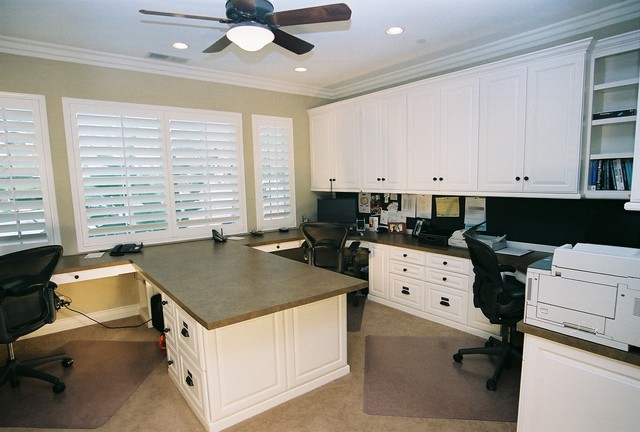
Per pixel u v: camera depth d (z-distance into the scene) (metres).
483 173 3.19
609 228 2.38
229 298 2.03
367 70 4.07
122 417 2.23
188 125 3.96
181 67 3.82
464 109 3.28
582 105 2.60
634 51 2.54
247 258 3.10
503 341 2.72
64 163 3.35
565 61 2.64
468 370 2.69
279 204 4.72
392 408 2.25
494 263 2.39
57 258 2.64
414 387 2.48
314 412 2.22
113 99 3.53
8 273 2.33
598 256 1.40
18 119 3.12
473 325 3.24
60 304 2.98
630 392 1.37
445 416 2.17
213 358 2.00
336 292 2.17
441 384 2.51
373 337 3.25
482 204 3.57
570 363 1.51
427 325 3.48
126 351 3.11
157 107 3.76
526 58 2.83
